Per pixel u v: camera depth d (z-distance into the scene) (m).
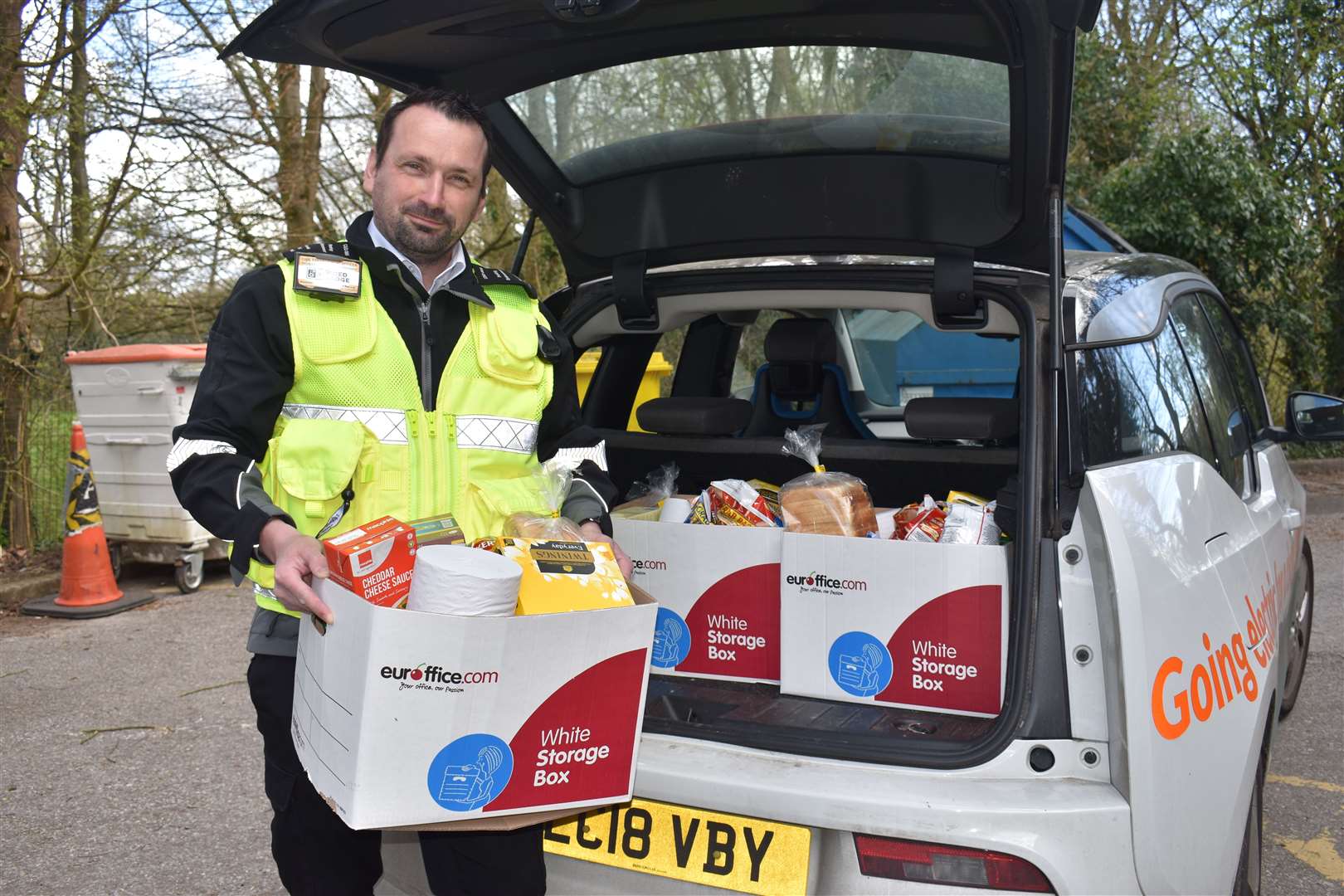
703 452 3.19
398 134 2.00
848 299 2.61
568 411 2.36
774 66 2.34
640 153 2.70
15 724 4.59
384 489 1.99
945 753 1.94
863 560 2.32
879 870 1.85
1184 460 2.46
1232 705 2.20
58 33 7.18
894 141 2.41
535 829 2.04
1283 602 3.23
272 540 1.81
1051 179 2.21
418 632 1.63
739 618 2.54
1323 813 3.59
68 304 8.20
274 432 2.02
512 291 2.22
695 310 2.85
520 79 2.53
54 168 7.82
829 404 3.57
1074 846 1.81
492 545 1.89
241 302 1.96
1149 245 10.54
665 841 1.99
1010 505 2.38
